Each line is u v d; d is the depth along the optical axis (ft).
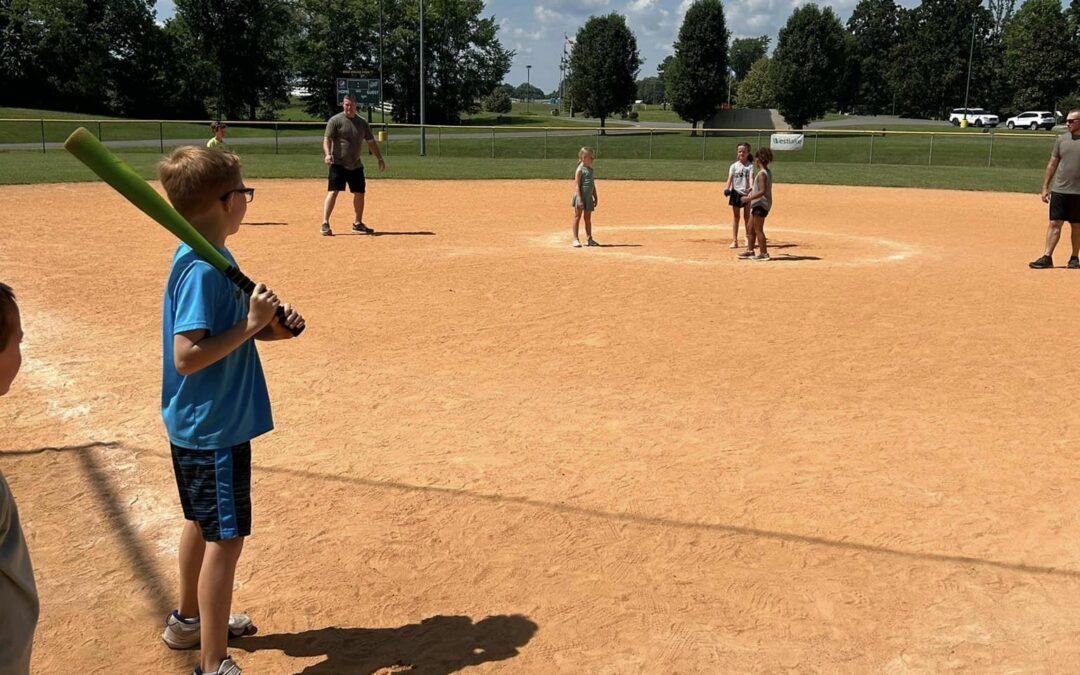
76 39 232.73
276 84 263.08
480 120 310.24
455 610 11.75
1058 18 304.50
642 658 10.68
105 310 28.73
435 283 34.45
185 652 10.87
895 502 15.01
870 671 10.43
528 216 60.13
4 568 6.71
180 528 14.08
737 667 10.50
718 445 17.62
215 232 9.64
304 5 271.08
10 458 16.61
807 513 14.57
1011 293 34.14
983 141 178.50
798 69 219.41
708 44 214.69
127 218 52.39
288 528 14.02
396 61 268.21
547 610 11.74
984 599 12.01
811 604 11.88
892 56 355.77
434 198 71.87
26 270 35.58
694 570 12.77
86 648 10.90
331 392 20.83
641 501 15.02
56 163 89.81
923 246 48.34
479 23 279.08
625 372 22.71
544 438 17.95
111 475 15.96
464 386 21.42
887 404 20.30
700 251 44.65
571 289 33.68
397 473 16.15
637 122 326.03
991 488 15.62
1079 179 38.96
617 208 67.15
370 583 12.42
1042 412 19.80
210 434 9.32
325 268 37.37
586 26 220.64
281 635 11.14
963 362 23.99
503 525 14.15
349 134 46.39
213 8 246.27
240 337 8.95
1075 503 15.01
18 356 6.88
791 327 27.89
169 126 198.39
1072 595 12.13
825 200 76.38
